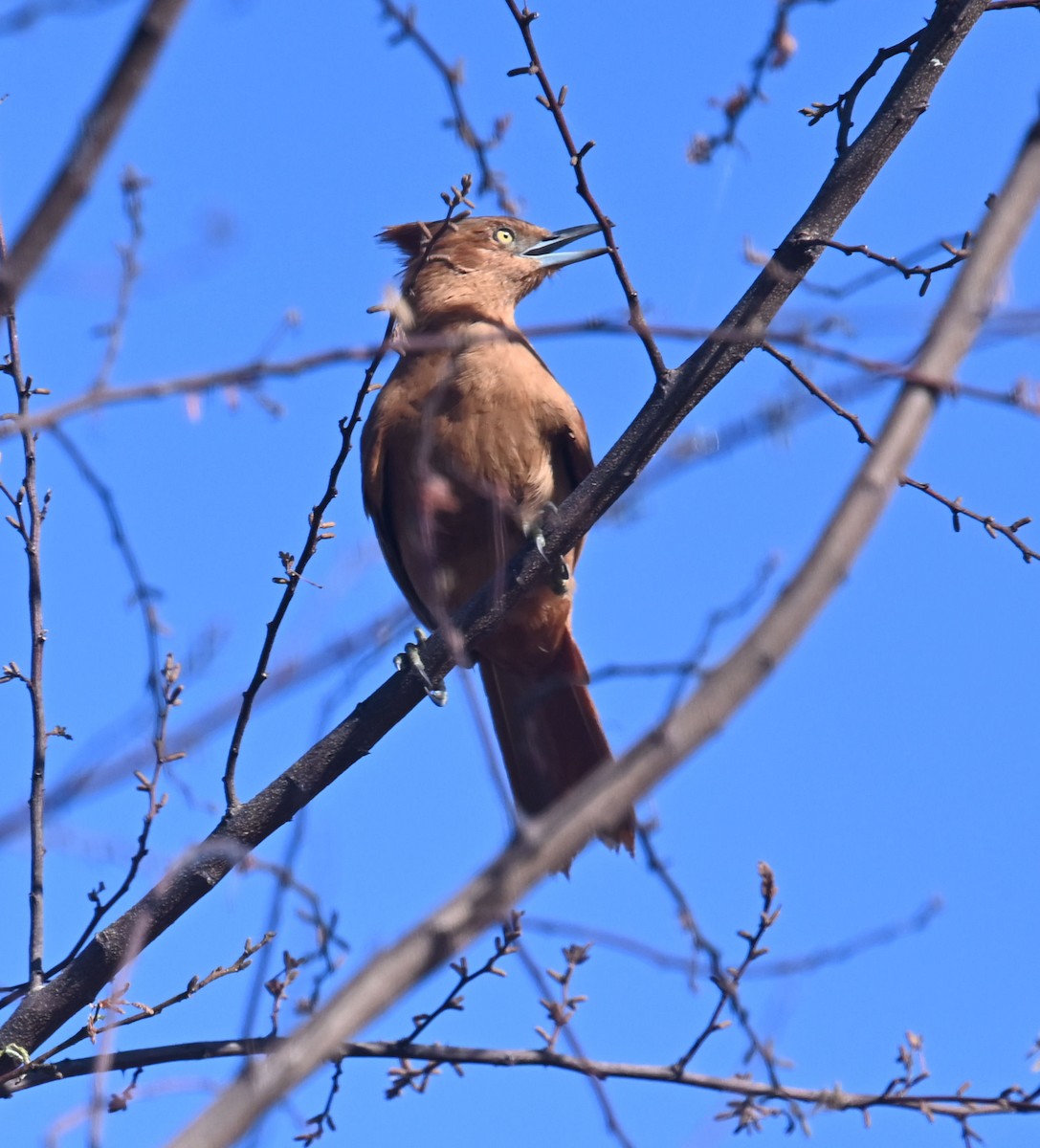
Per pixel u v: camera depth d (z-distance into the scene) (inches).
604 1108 260.1
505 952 339.0
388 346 264.4
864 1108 328.8
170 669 305.9
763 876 312.2
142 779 317.7
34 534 364.2
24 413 364.2
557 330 239.6
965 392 217.3
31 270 169.0
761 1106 320.5
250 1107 147.3
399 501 481.7
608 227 348.8
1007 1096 331.9
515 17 348.5
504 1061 340.8
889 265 331.6
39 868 348.8
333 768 380.2
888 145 366.6
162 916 347.6
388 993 151.6
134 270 256.5
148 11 168.4
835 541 167.3
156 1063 335.9
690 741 158.2
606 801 156.8
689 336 233.5
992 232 191.6
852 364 226.4
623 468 387.5
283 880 216.4
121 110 169.2
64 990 342.6
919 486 375.2
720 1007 331.0
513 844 156.2
